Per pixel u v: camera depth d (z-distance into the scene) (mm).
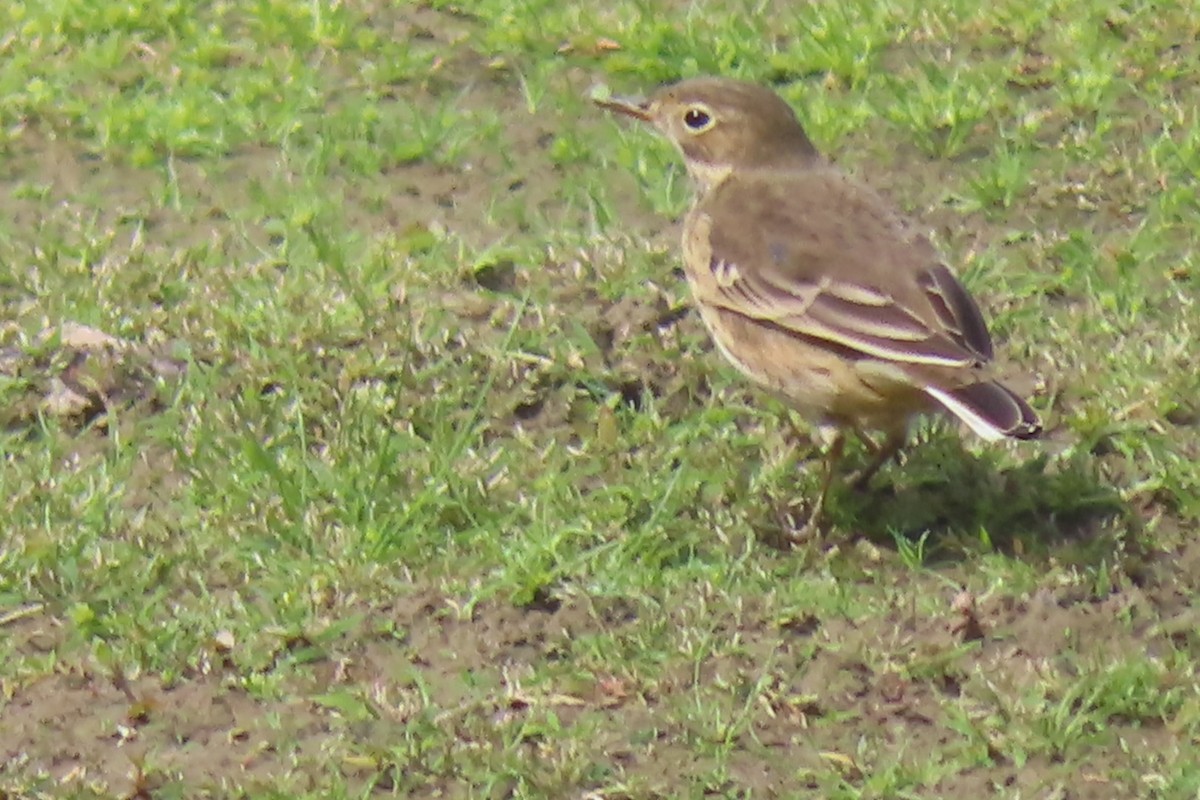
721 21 17969
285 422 13094
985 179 15648
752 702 11047
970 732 10828
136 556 12086
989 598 11773
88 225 15312
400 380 13305
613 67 17359
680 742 10867
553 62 17438
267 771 10719
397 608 11758
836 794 10531
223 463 12812
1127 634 11609
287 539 12227
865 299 11977
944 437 13031
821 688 11219
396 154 16156
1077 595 11859
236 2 18250
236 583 11984
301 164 16109
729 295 12516
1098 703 11086
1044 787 10586
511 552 12102
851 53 17297
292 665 11398
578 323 13969
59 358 13570
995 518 12500
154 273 14453
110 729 11016
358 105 16891
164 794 10562
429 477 12633
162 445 13031
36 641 11578
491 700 11141
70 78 17156
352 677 11328
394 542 12195
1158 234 15078
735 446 13039
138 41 17625
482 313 14211
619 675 11273
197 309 14016
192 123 16484
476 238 15250
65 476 12656
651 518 12336
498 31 17703
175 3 18016
